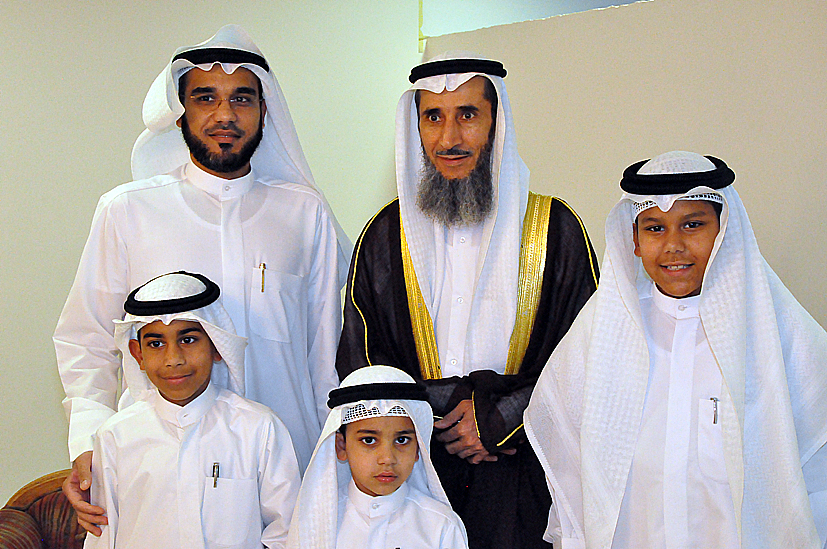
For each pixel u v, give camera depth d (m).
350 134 4.96
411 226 2.57
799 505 1.83
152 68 4.07
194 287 2.26
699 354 2.02
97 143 3.91
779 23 3.96
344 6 4.84
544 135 4.75
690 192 1.90
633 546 2.04
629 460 2.02
